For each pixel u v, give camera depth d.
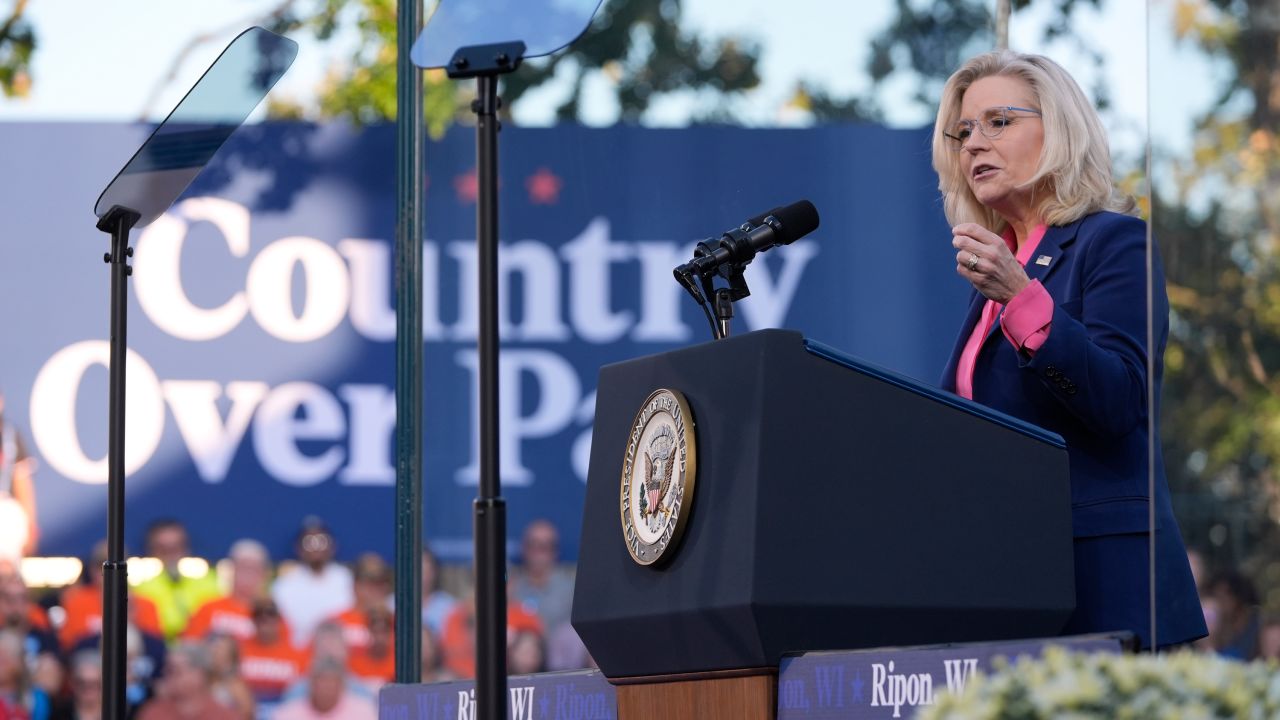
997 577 3.66
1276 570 3.47
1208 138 3.62
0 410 12.07
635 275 9.88
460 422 8.88
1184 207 3.62
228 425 11.96
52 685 12.14
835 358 3.64
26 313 12.09
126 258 5.65
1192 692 2.81
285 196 11.99
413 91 6.51
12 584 12.13
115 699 5.39
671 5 10.71
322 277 11.95
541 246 9.95
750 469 3.55
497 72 3.79
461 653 10.45
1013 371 4.45
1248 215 3.59
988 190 4.65
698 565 3.65
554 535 10.34
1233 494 3.53
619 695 4.05
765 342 3.60
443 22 3.89
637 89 10.96
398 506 6.32
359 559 12.08
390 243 12.01
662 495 3.80
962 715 2.82
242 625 12.14
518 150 9.95
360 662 12.22
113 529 5.47
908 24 9.62
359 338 11.96
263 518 12.03
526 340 10.08
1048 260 4.52
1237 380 3.56
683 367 3.88
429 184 9.27
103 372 12.10
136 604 12.05
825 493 3.57
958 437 3.69
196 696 12.09
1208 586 3.50
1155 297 3.73
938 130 4.89
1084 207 4.56
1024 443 3.73
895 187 9.07
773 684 3.58
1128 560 4.17
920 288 8.95
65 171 12.14
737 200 9.56
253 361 11.95
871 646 3.58
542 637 10.40
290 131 12.02
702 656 3.71
